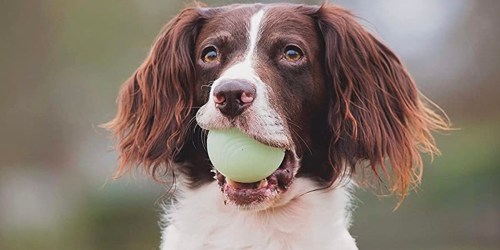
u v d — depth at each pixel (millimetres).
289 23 6383
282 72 6195
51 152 25625
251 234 6176
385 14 28938
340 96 6480
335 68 6508
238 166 5703
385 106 6723
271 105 5852
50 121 25703
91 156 25734
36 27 25562
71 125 26656
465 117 30688
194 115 6512
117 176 6965
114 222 22281
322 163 6348
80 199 22891
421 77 30328
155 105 6723
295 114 6160
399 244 23000
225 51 6305
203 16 6641
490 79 31078
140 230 22344
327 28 6559
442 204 24406
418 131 6840
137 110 6891
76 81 27125
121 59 27672
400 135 6707
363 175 6613
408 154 6695
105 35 27406
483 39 31359
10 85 25078
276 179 5945
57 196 23500
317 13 6598
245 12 6457
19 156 24828
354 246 6402
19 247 20891
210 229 6238
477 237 23953
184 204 6375
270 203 5848
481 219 24312
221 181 5945
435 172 24531
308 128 6289
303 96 6246
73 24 26859
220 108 5680
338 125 6410
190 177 6410
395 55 6926
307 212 6215
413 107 6871
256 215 6160
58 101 26203
